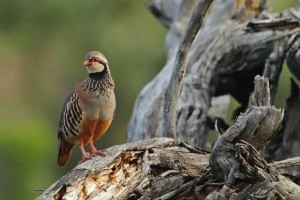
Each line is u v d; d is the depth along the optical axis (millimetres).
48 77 34969
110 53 29984
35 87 35438
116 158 11914
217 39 15602
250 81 15680
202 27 16109
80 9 30375
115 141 30656
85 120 12281
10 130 30281
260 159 11391
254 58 15367
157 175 12117
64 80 34469
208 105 15398
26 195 28672
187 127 15016
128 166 12078
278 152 14602
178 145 12430
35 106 35188
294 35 14883
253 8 15742
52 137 32750
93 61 12195
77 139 12484
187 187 11797
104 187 11797
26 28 31641
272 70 14977
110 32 30078
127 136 15680
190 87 15336
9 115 35188
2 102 36000
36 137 30312
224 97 15945
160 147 12281
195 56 15570
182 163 12242
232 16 15836
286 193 11281
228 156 11500
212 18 15969
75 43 31109
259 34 15266
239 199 11297
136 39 29875
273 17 15469
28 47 33031
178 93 13461
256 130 11453
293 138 14531
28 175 29016
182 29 17312
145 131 15156
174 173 12109
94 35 30516
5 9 31266
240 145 11344
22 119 33656
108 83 12297
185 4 17328
